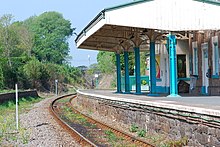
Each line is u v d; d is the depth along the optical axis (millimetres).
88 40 33562
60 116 29109
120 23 23234
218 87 25281
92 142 15688
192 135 13250
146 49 41375
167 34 25203
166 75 34438
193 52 29578
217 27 23750
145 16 23609
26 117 28250
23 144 16266
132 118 20062
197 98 21766
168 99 21125
